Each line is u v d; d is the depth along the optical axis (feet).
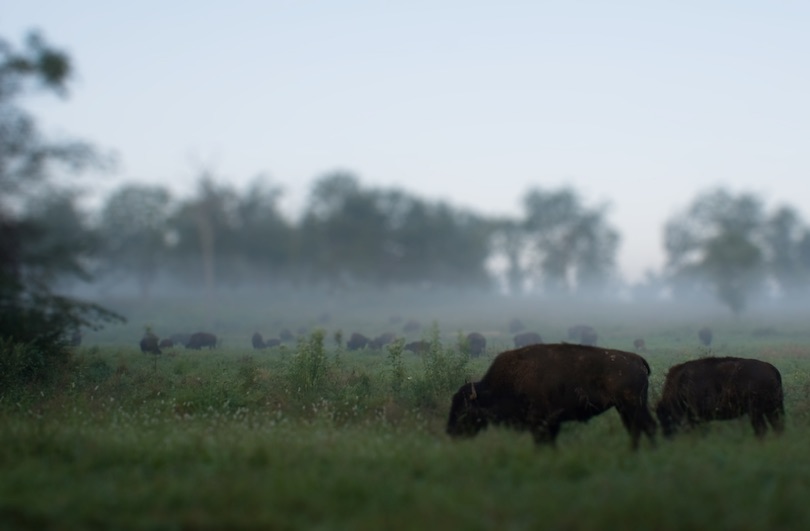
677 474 38.24
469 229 431.43
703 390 59.41
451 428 56.70
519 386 56.75
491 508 32.94
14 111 125.18
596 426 59.06
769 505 32.99
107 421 61.57
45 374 85.97
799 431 54.90
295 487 36.37
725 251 260.62
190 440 49.14
